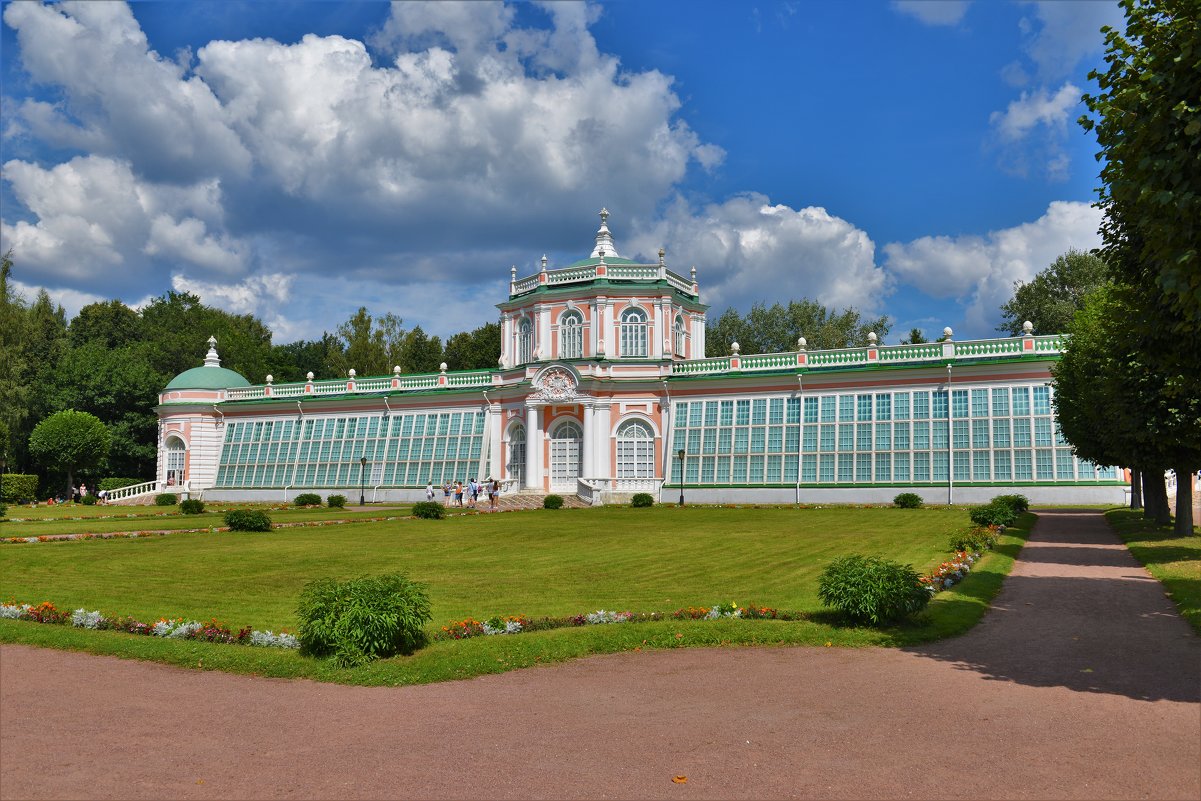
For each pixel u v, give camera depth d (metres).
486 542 34.03
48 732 11.27
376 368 101.25
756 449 59.19
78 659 15.45
